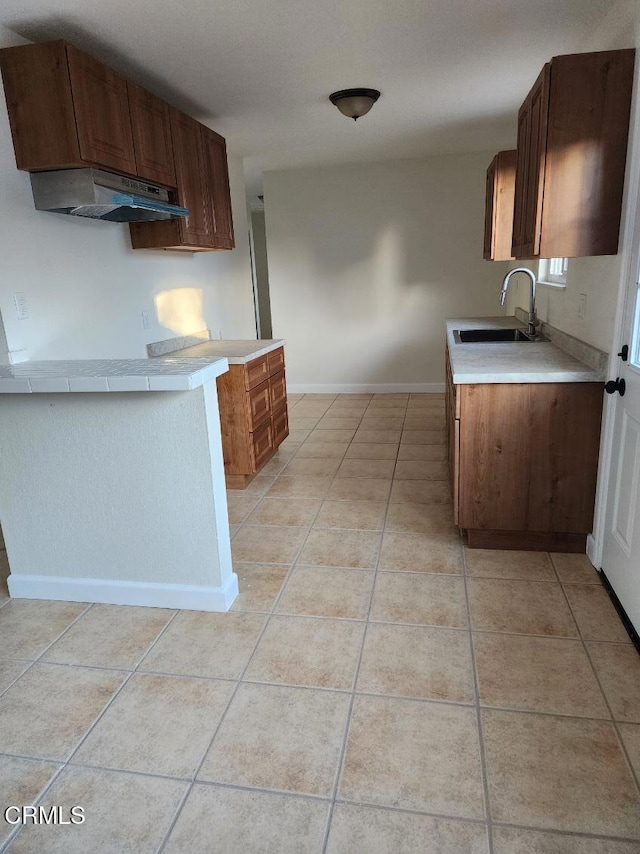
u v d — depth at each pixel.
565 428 2.46
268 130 4.10
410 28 2.49
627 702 1.72
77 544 2.35
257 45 2.60
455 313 5.80
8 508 2.36
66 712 1.77
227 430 3.46
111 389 1.98
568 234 2.25
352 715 1.71
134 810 1.44
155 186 3.01
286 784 1.49
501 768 1.51
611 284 2.29
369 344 6.06
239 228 4.97
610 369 2.30
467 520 2.63
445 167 5.45
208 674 1.92
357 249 5.82
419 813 1.40
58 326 2.65
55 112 2.28
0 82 2.28
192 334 4.04
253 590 2.41
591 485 2.50
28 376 2.07
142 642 2.10
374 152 5.07
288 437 4.64
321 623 2.17
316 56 2.76
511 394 2.46
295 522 3.05
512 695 1.76
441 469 3.76
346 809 1.41
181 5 2.19
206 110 3.55
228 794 1.47
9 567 2.61
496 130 4.36
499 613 2.18
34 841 1.37
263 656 1.99
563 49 2.77
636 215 2.03
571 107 2.14
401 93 3.38
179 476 2.17
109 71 2.49
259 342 4.01
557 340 3.13
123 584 2.35
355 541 2.81
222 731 1.67
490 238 4.07
